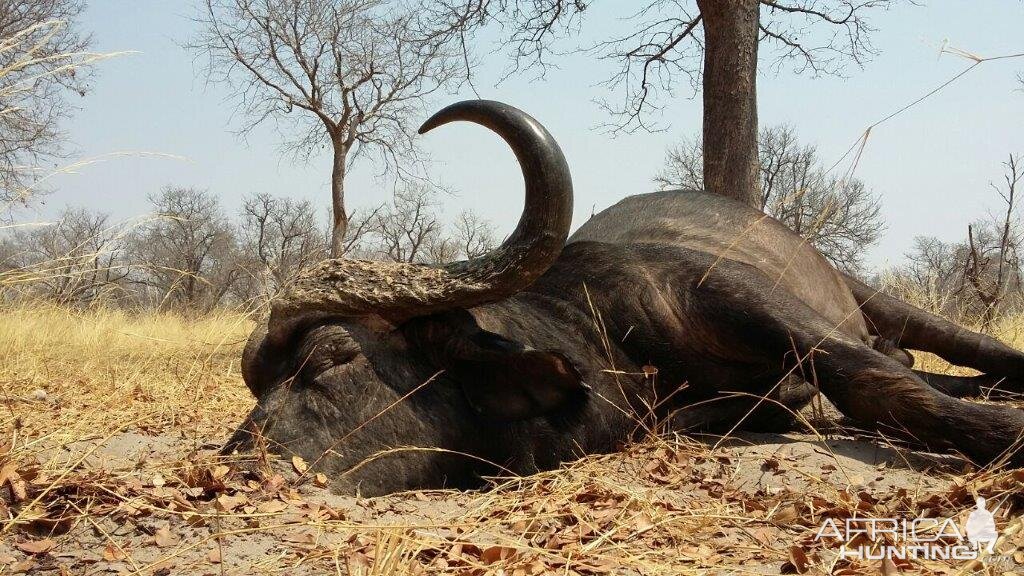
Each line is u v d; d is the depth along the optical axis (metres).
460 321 4.31
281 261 28.58
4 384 7.50
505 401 4.34
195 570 3.08
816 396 6.29
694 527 3.62
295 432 4.05
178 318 12.73
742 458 4.69
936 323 7.26
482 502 4.05
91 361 9.07
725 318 5.04
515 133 4.02
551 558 3.26
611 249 5.45
